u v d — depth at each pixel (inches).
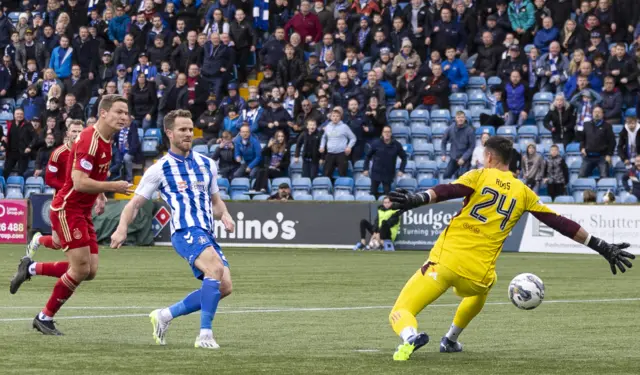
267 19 2154.3
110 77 2122.3
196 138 1959.9
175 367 472.1
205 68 2034.9
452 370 472.1
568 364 499.5
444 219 1688.0
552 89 1907.0
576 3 1993.1
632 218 1583.4
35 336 609.3
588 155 1759.4
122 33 2164.1
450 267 508.4
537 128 1876.2
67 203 629.0
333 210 1724.9
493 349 564.4
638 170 1708.9
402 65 1968.5
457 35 1993.1
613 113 1811.0
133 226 1744.6
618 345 584.4
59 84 2084.2
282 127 1921.8
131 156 1924.2
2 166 2048.5
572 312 783.7
